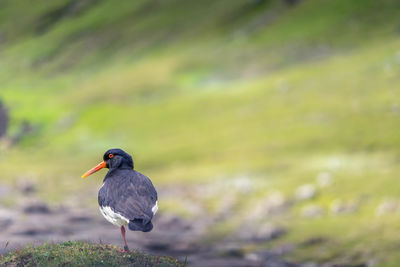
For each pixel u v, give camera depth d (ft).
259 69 315.99
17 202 113.70
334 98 211.82
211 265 82.74
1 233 79.25
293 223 106.01
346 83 227.61
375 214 104.27
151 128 233.55
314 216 108.78
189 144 197.16
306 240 94.68
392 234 92.02
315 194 122.42
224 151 180.55
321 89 229.25
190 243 95.45
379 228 96.22
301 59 313.12
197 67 349.61
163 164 179.63
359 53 288.51
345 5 371.56
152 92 314.35
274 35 371.35
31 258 35.22
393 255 83.30
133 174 34.78
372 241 90.48
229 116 225.97
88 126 254.06
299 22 378.94
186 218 115.55
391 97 195.62
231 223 109.50
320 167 143.84
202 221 112.78
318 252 89.92
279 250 92.07
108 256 35.29
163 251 88.12
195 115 240.32
